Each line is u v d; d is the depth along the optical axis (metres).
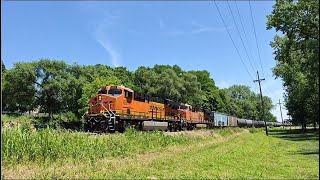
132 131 26.84
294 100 73.44
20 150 15.29
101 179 13.05
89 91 52.22
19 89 64.12
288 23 31.59
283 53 35.84
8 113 67.62
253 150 30.30
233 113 134.75
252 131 80.94
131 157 19.73
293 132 81.44
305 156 25.75
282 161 22.08
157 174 14.75
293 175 16.11
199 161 19.88
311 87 52.88
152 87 83.75
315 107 61.19
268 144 40.09
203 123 59.50
